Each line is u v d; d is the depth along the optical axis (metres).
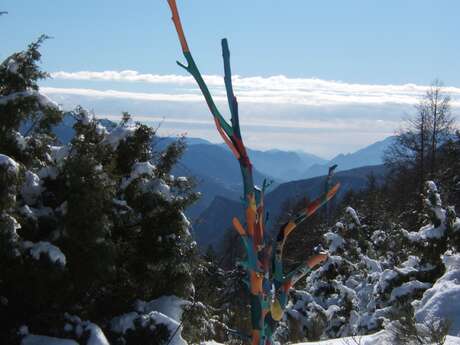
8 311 8.84
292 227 5.69
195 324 10.70
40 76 9.56
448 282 10.42
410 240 13.05
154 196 10.67
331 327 15.12
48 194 9.38
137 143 11.04
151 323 9.81
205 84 5.61
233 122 5.65
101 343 8.95
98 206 8.95
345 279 17.84
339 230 19.33
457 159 35.06
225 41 5.64
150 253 10.68
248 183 5.61
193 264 11.12
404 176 41.19
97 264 8.96
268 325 5.57
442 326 7.60
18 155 9.29
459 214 21.12
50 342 8.61
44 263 8.40
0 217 8.16
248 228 5.59
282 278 5.68
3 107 8.76
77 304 9.63
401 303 12.14
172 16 5.49
